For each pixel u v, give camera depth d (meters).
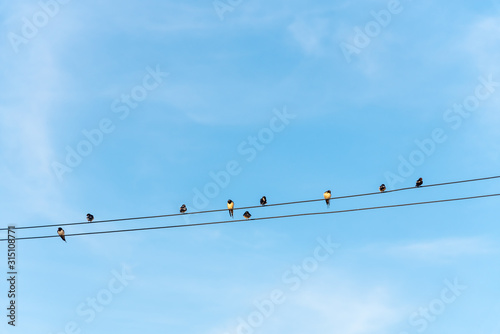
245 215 53.94
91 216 51.78
